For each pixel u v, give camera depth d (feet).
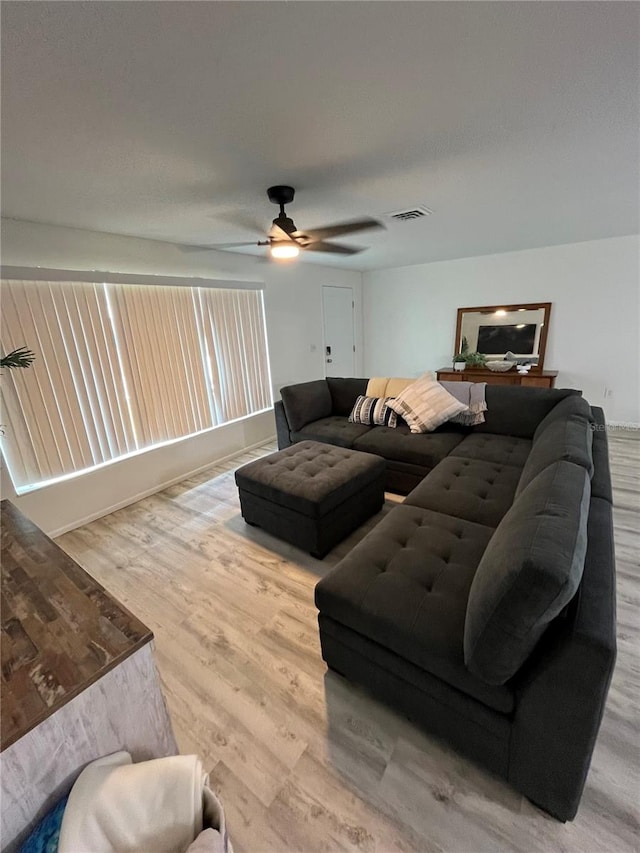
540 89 4.27
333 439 10.97
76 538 8.88
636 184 7.51
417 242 12.71
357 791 3.87
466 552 5.06
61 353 8.84
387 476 10.12
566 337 15.10
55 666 2.76
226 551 8.07
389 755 4.17
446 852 3.40
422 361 19.29
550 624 3.39
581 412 7.54
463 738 3.88
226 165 5.93
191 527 9.13
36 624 3.17
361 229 10.51
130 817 2.51
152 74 3.68
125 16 2.93
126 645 2.92
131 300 10.16
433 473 7.88
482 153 5.93
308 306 16.79
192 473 12.28
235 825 3.66
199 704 4.82
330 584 4.68
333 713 4.65
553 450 5.77
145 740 3.12
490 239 12.73
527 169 6.66
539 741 3.33
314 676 5.15
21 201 6.86
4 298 7.85
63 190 6.49
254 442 14.66
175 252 11.18
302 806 3.78
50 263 8.59
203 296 12.13
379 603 4.33
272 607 6.42
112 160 5.51
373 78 3.96
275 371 15.42
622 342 14.14
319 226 9.98
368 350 21.02
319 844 3.50
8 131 4.50
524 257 15.30
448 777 3.94
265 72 3.78
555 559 2.91
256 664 5.36
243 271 13.51
